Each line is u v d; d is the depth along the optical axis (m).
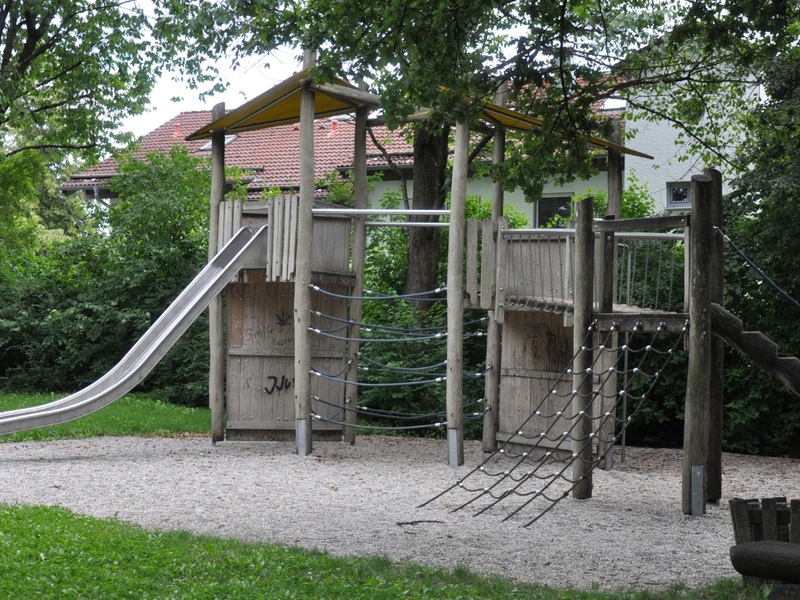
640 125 24.62
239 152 31.95
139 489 10.17
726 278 16.56
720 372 10.60
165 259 22.02
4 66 21.27
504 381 14.72
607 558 7.43
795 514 5.92
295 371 13.62
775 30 9.62
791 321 16.38
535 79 9.99
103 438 15.25
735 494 11.35
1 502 8.99
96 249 23.55
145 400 20.27
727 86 18.56
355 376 15.09
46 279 23.81
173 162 22.70
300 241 13.53
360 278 14.62
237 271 13.85
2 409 18.03
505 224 13.48
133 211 21.88
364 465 12.78
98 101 23.12
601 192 19.81
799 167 15.21
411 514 9.19
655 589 6.48
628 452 16.05
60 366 22.64
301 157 13.55
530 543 7.95
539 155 10.81
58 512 8.15
